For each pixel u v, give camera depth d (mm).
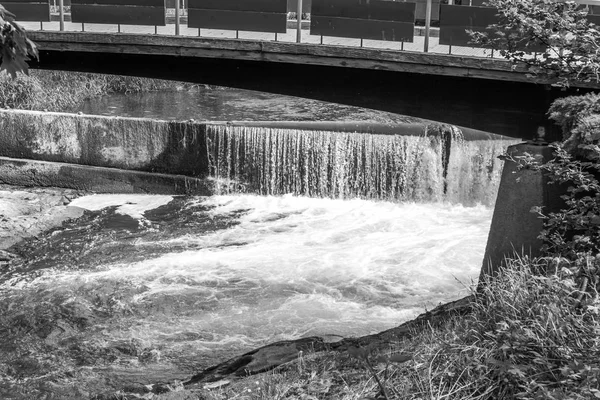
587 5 16875
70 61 22266
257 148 23641
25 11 22438
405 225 20859
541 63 8617
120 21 21672
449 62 18031
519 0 8289
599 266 6961
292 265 18016
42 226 20266
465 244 19250
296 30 20422
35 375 13164
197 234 20234
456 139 22297
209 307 15922
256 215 21969
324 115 30406
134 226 20859
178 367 13445
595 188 7641
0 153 25031
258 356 9609
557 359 5988
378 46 19281
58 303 16016
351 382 6965
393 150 22703
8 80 29062
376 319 15406
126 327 15062
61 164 24562
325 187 23297
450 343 6945
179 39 20594
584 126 7898
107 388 12500
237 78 20953
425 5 18750
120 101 33594
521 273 7656
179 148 24297
